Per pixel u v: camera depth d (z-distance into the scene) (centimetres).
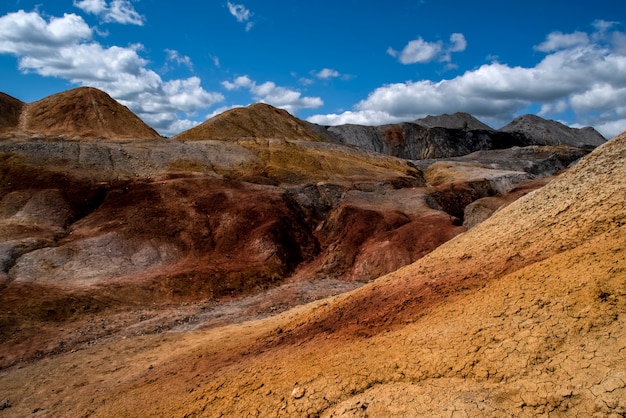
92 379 2117
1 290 3284
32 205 4762
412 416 944
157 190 5453
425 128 18362
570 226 1502
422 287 1627
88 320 3120
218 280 4072
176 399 1532
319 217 6131
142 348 2506
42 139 7444
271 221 5116
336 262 4744
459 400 930
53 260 3884
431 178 9788
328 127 19162
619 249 1104
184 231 4838
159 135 10194
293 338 1747
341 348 1377
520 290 1182
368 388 1107
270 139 9344
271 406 1184
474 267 1612
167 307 3541
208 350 2114
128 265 4128
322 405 1104
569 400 809
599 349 865
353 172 8000
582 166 1978
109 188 5438
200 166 6869
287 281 4456
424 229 4762
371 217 5319
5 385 2164
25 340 2714
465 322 1186
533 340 980
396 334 1312
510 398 879
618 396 761
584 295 1004
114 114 9681
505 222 2039
